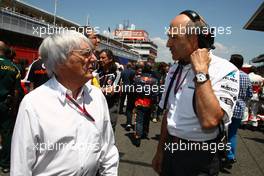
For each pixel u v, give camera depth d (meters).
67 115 1.49
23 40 15.60
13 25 15.15
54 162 1.48
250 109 8.66
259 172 4.70
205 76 1.65
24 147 1.42
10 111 4.20
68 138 1.47
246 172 4.68
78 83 1.57
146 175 4.27
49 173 1.49
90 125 1.56
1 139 4.16
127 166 4.64
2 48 4.19
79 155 1.51
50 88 1.51
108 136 1.76
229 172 4.66
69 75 1.53
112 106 4.25
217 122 1.68
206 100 1.64
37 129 1.43
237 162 5.20
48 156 1.47
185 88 1.87
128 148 5.77
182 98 1.88
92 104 1.63
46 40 1.53
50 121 1.44
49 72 1.58
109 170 1.75
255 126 8.46
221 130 1.82
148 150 5.68
